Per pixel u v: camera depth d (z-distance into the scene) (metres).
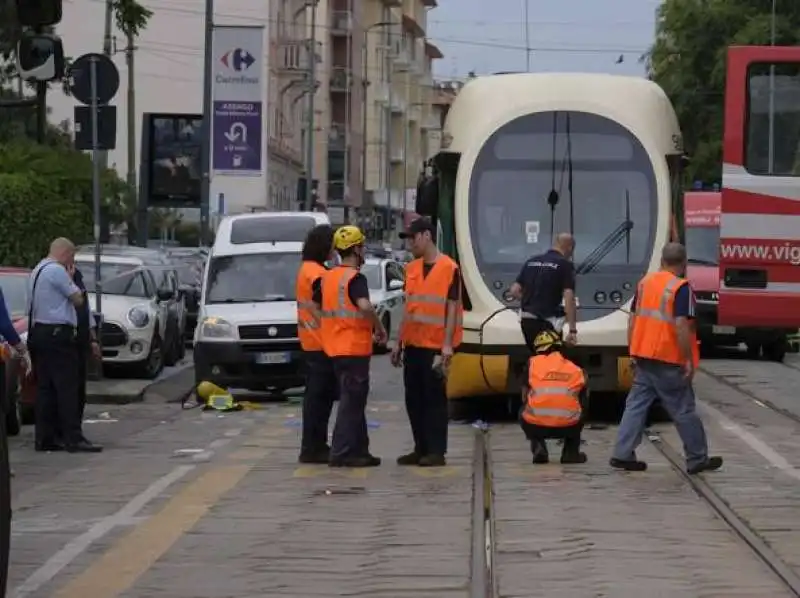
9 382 39.31
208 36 92.06
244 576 22.31
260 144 92.94
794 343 79.12
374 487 30.80
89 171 75.69
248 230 56.84
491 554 23.88
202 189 93.06
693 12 117.94
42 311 36.91
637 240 42.78
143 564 23.17
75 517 27.47
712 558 23.48
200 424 44.69
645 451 36.50
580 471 32.97
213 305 53.38
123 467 34.41
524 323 39.69
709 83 118.81
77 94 50.06
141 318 58.16
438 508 28.19
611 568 22.70
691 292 32.09
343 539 25.19
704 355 73.81
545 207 43.06
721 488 30.28
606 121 43.62
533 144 43.47
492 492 30.11
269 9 149.38
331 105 199.38
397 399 52.62
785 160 40.75
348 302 33.53
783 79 40.78
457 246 42.94
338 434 33.88
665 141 44.22
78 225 72.44
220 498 29.48
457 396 43.28
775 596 20.84
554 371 34.12
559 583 21.64
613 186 43.16
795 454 35.66
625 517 27.12
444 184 44.34
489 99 44.31
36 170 72.75
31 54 32.53
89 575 22.39
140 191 96.50
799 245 40.62
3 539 18.72
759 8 117.31
